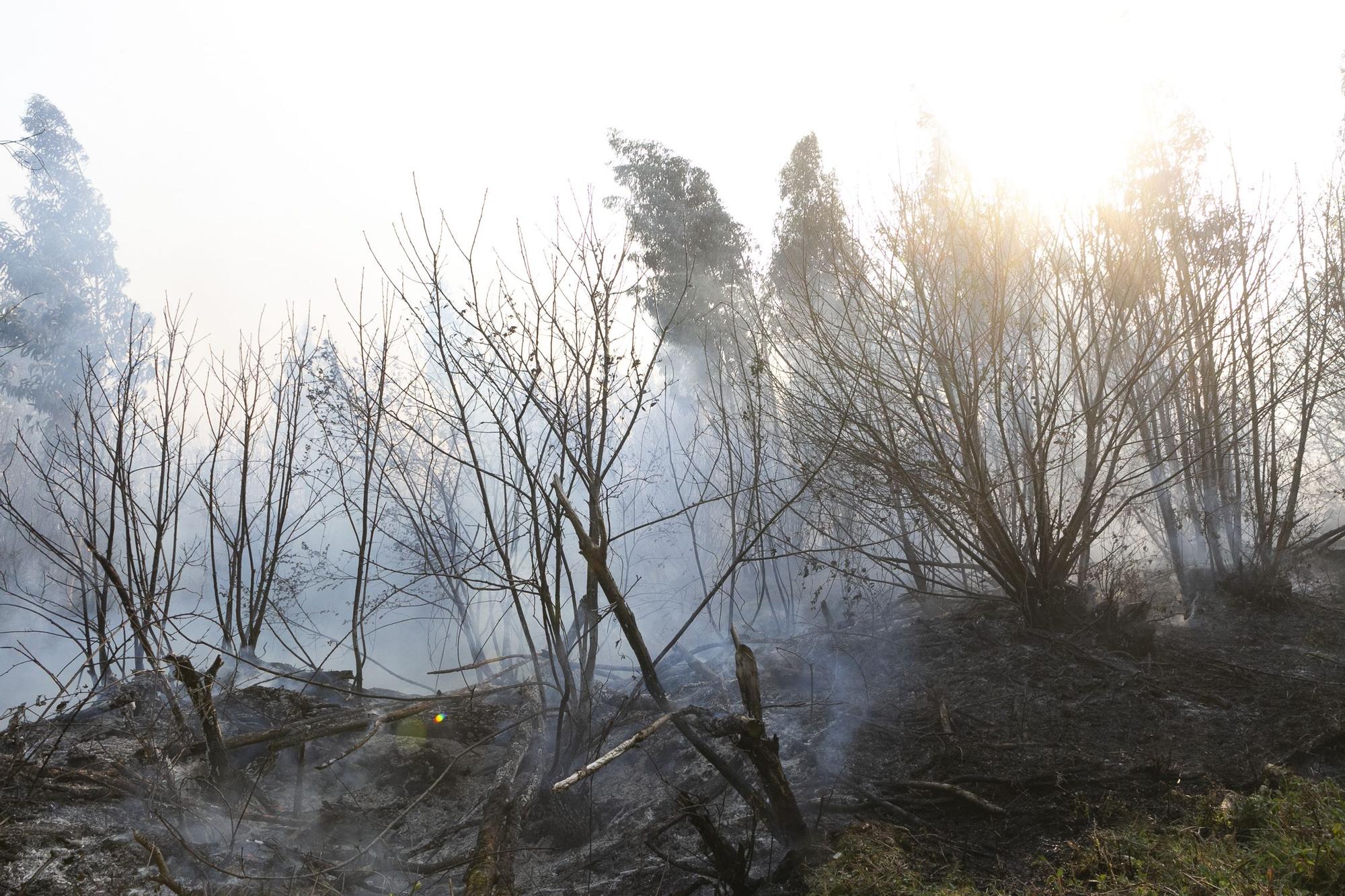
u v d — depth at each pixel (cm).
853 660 861
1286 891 392
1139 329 966
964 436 889
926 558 1063
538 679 690
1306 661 860
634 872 554
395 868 589
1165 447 1146
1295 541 1211
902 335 907
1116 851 478
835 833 538
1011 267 912
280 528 958
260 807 649
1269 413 1161
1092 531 925
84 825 561
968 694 768
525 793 660
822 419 945
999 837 543
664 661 1070
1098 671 802
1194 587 1191
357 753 756
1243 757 617
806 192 1349
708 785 655
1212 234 1055
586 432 720
